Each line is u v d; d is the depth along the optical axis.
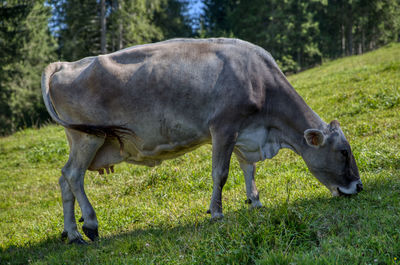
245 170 5.90
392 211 4.56
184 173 8.52
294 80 24.09
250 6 50.38
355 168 5.41
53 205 8.98
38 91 38.53
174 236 4.99
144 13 33.69
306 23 50.12
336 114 11.38
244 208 5.62
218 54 5.45
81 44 31.69
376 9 54.56
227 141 5.26
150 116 5.51
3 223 7.91
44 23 36.91
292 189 6.40
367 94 12.34
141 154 5.84
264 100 5.42
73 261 4.83
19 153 14.30
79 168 5.75
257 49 5.56
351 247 3.76
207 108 5.36
